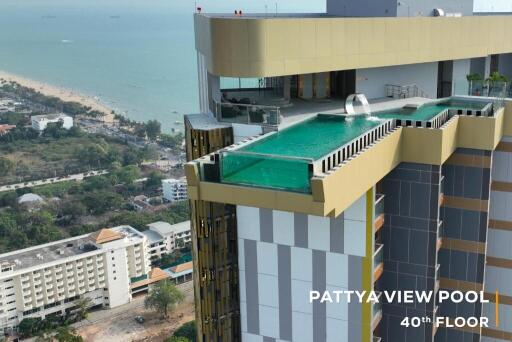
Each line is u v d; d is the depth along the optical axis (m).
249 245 30.80
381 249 29.95
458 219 32.62
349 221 27.44
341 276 28.53
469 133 31.12
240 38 29.81
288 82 37.56
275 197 20.06
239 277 31.69
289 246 29.59
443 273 33.72
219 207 32.84
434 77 41.34
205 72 36.84
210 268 33.62
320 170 20.05
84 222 183.25
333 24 32.66
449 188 32.44
